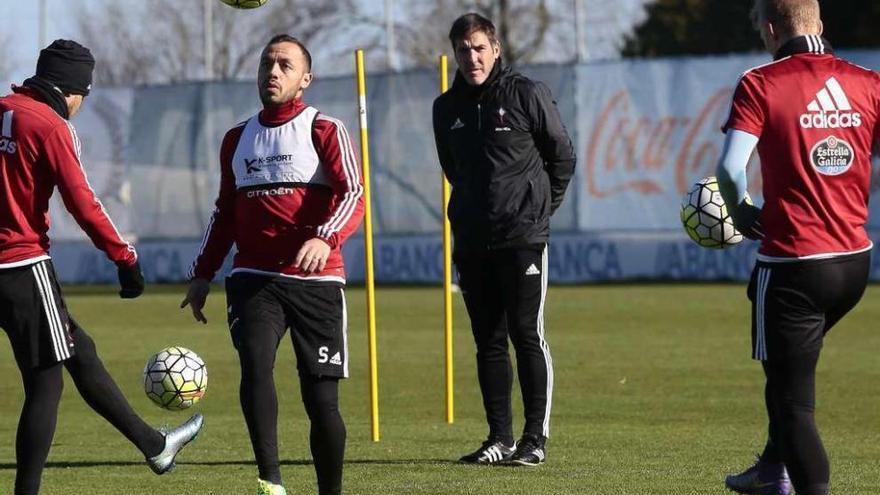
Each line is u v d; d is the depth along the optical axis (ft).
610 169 306.35
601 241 307.99
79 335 83.20
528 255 95.81
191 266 81.87
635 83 303.89
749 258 302.66
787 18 69.97
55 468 97.09
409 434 114.11
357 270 322.34
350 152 77.66
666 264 305.12
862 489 85.81
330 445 77.66
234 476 92.99
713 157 299.79
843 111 68.13
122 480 91.56
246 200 78.13
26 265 75.41
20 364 76.74
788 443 68.95
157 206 333.83
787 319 68.80
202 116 330.54
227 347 193.06
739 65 298.35
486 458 96.99
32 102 76.28
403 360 174.60
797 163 67.92
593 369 162.09
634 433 114.01
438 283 314.96
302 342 77.25
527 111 95.30
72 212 76.13
